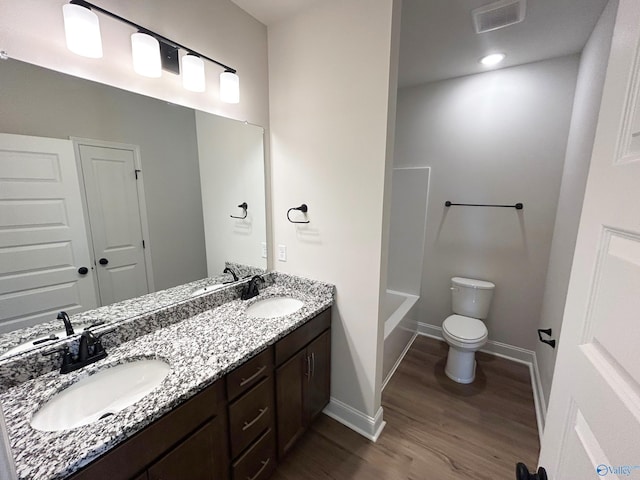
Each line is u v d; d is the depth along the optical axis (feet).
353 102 5.02
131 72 3.97
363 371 5.76
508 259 8.25
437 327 9.76
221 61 5.08
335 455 5.39
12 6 2.93
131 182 4.25
